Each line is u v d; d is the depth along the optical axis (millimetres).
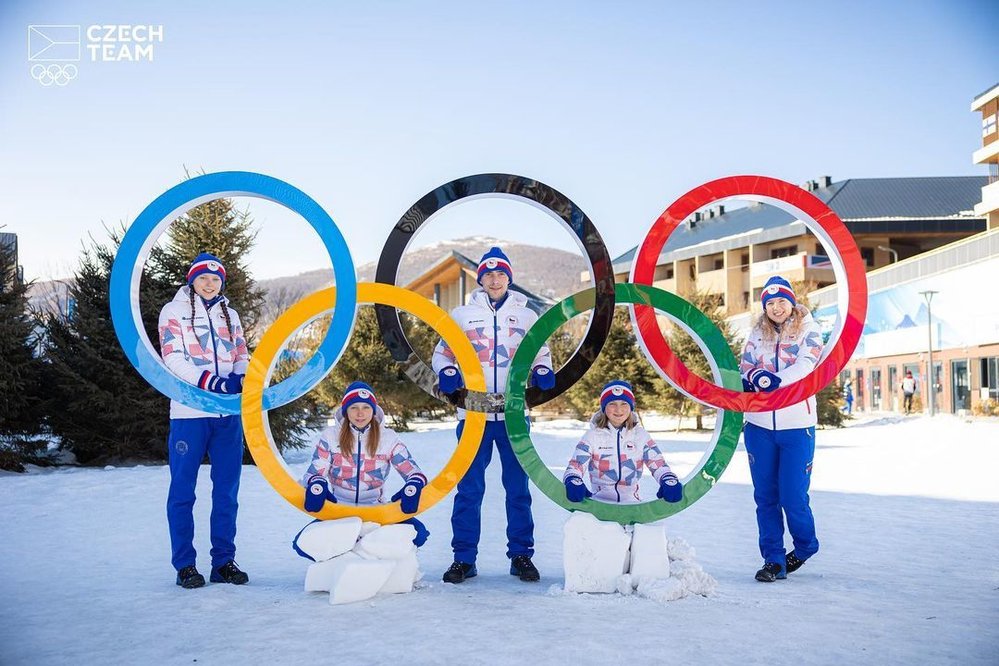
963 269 26422
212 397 4777
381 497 4996
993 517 7270
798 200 5223
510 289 5457
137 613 3969
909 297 29984
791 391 4910
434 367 5082
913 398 28969
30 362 12945
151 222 4992
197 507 8328
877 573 4953
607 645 3348
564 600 4223
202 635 3578
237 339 5188
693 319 5055
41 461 13297
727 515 7598
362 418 4879
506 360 5168
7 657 3289
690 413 22938
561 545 6277
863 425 23281
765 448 4965
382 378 21922
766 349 5215
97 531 6801
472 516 4922
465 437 4855
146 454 13875
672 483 4805
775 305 5145
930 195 44594
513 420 4836
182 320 4941
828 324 26156
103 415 13047
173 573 5090
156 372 4824
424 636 3508
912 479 10297
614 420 4984
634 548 4477
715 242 46125
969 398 25953
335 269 4957
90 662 3213
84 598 4324
